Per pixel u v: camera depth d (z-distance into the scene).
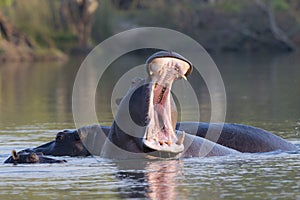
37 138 46.22
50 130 50.06
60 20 166.62
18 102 71.75
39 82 97.25
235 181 31.39
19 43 154.75
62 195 29.08
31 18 160.62
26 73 114.75
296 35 186.50
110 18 175.12
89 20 167.38
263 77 98.12
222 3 192.12
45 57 153.00
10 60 150.75
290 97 71.56
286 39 181.50
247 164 35.62
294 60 137.62
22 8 160.00
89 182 31.48
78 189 30.12
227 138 40.75
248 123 52.25
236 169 34.25
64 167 35.16
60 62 143.62
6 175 33.31
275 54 163.12
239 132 40.97
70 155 39.16
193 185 30.58
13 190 30.14
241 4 190.00
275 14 188.62
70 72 115.19
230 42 182.12
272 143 40.78
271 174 32.91
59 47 162.38
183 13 184.25
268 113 58.56
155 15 182.38
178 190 29.64
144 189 29.84
